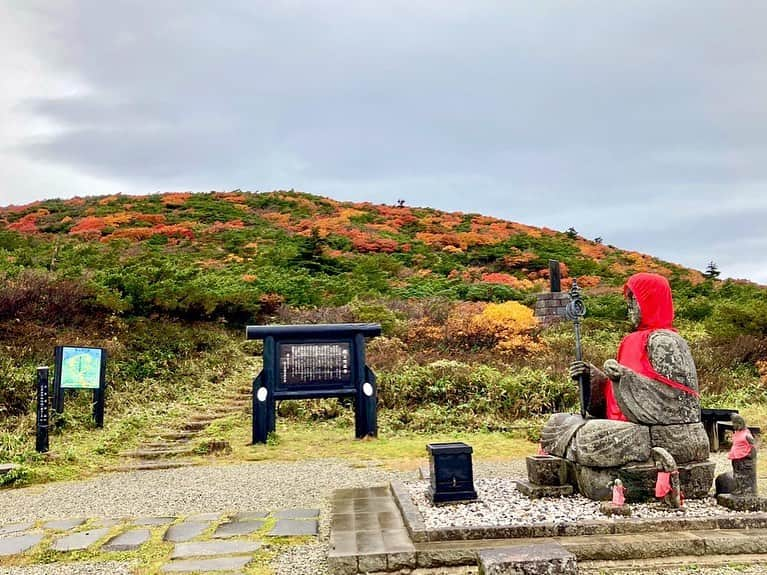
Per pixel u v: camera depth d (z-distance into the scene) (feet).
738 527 16.57
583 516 17.19
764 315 51.16
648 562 15.20
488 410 39.93
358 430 36.99
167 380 46.83
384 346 53.42
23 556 17.26
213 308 61.87
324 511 21.38
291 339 37.19
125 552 17.44
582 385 20.26
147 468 30.42
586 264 119.55
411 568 15.35
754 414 37.45
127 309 54.24
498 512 17.97
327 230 135.74
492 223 164.14
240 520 20.33
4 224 140.46
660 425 18.56
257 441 35.63
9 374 38.42
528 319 59.47
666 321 19.69
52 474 28.53
